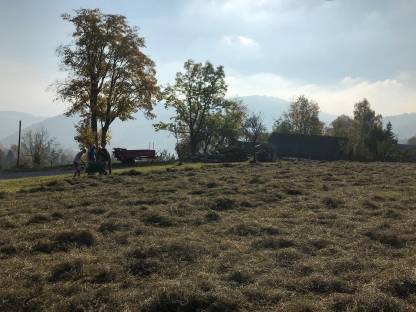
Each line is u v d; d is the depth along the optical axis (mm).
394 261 9117
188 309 7141
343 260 9109
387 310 6750
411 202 16328
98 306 7336
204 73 72250
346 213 14469
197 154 56281
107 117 55938
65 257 9812
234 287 7922
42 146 73375
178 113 73375
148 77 57656
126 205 16391
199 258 9633
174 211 14750
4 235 12039
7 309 7469
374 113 109688
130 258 9609
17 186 27062
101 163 30688
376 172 28516
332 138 89938
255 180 22844
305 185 21297
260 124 83125
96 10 54188
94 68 54156
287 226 12594
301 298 7426
